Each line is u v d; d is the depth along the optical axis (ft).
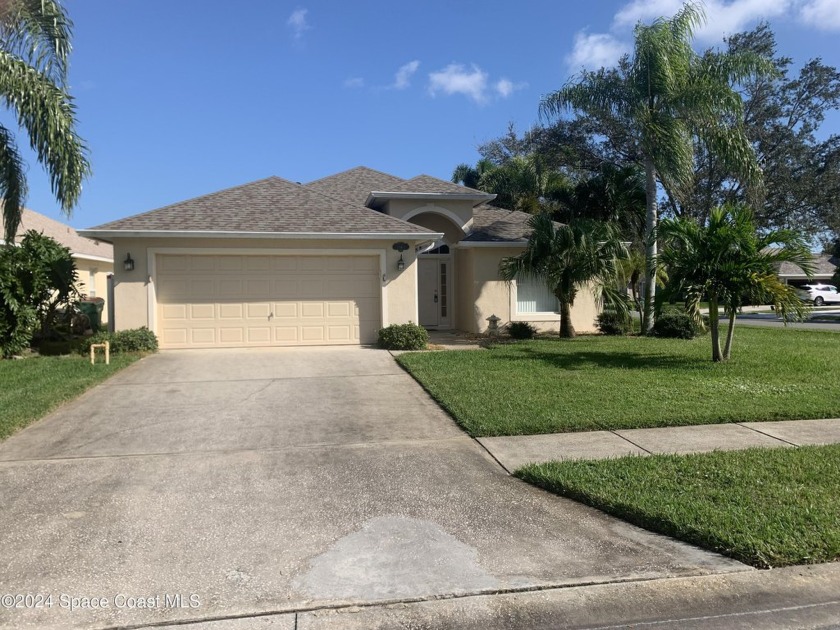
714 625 11.35
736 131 53.26
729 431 23.80
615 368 36.42
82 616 11.43
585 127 71.61
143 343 42.55
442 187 61.62
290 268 46.55
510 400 27.96
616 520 15.76
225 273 45.62
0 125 44.01
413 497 17.25
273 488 17.92
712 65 53.47
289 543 14.38
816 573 13.05
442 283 64.08
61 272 45.75
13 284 40.86
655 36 51.72
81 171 40.32
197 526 15.26
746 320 94.27
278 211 48.37
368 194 64.03
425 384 31.73
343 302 47.47
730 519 14.96
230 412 26.94
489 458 20.70
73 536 14.66
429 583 12.64
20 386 30.71
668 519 14.98
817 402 27.66
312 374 35.47
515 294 59.41
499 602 12.06
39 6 39.91
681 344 48.96
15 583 12.52
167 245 44.50
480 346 48.93
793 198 83.92
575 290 54.39
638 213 67.51
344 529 15.15
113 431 23.98
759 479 17.81
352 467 19.79
